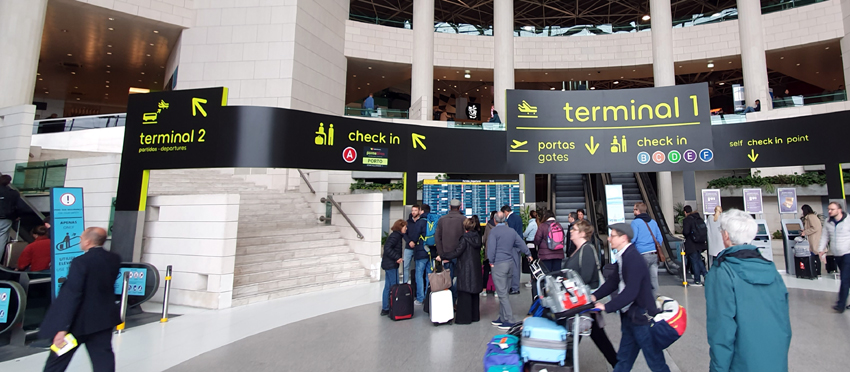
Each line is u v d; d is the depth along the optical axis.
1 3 13.63
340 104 18.19
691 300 6.44
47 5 14.85
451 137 7.45
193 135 6.09
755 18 16.53
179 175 11.40
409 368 3.68
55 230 5.26
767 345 2.04
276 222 9.51
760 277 2.10
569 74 21.89
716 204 9.91
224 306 6.06
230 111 6.05
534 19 27.73
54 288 5.16
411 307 5.49
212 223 6.23
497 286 5.03
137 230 6.17
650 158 7.41
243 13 15.84
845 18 16.34
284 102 15.26
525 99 7.68
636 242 5.89
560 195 14.02
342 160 6.62
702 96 7.34
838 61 19.47
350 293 7.20
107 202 7.27
